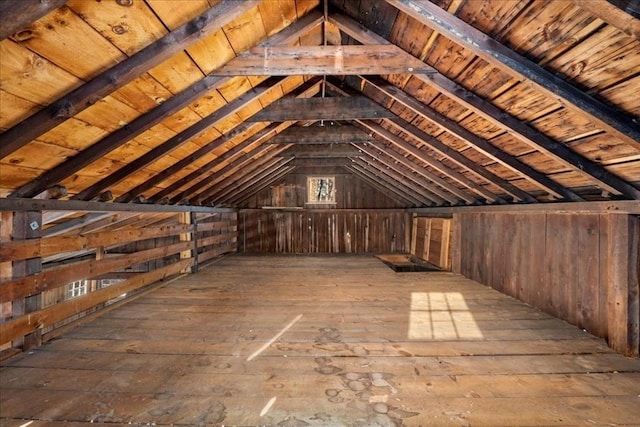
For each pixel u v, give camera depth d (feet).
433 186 17.25
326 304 11.62
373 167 21.77
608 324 8.00
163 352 7.64
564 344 8.18
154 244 23.09
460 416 5.31
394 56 7.17
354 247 25.79
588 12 4.12
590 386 6.23
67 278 8.75
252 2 5.08
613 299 7.82
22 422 5.12
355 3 6.64
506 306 11.44
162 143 9.05
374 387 6.17
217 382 6.32
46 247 8.02
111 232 10.68
